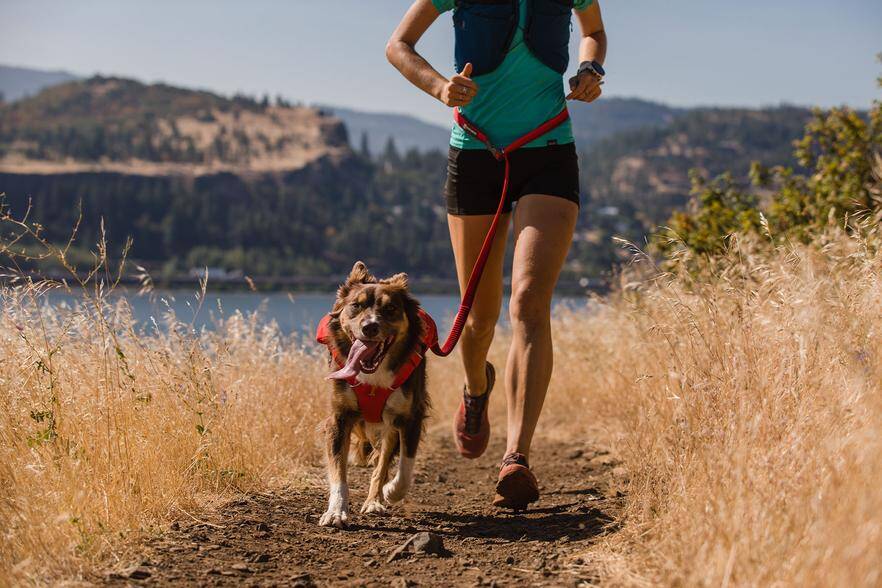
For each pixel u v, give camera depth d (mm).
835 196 8844
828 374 3936
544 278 4625
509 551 4008
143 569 3553
